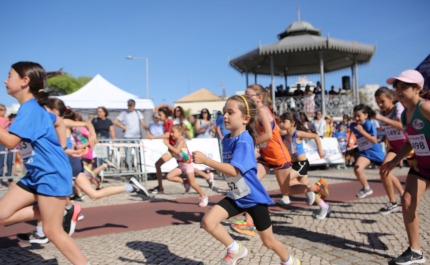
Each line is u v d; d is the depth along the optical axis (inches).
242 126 128.0
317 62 804.6
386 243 171.2
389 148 221.5
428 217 219.8
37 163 118.6
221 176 455.2
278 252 127.6
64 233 124.2
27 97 123.8
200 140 442.0
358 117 246.2
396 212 238.1
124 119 437.7
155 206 278.5
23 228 215.3
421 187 145.3
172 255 158.6
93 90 561.9
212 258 153.4
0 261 155.0
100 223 225.9
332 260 149.3
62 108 191.8
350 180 402.0
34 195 125.6
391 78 148.3
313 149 498.3
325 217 227.1
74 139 320.8
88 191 179.6
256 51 676.1
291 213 240.8
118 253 163.0
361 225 205.3
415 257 141.8
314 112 676.1
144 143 405.7
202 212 255.1
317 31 722.2
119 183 388.8
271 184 381.1
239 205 125.4
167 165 412.5
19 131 113.1
